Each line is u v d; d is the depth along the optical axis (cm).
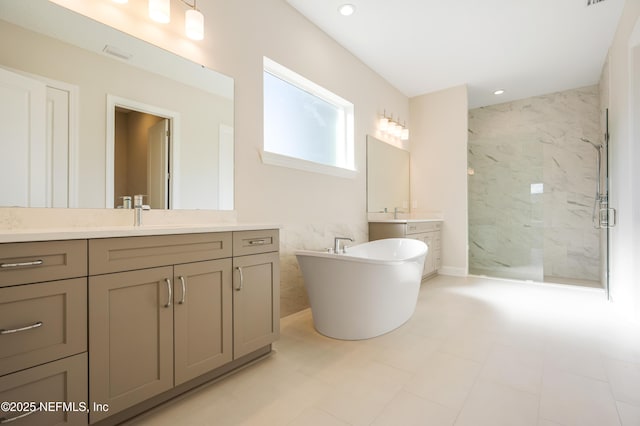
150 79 179
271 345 194
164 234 133
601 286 376
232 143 221
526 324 245
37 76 140
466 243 429
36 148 139
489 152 458
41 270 101
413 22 288
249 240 172
